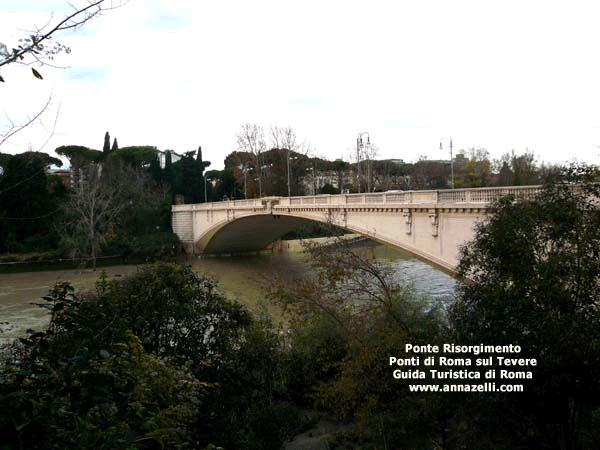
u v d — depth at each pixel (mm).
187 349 13141
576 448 9781
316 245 17406
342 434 14922
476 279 10375
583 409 10258
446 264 24016
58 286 6953
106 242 60188
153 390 7020
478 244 10359
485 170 72812
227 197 96625
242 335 15844
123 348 6891
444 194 24094
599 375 8547
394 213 29141
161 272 14117
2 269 54438
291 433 14961
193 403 8461
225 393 13250
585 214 9469
